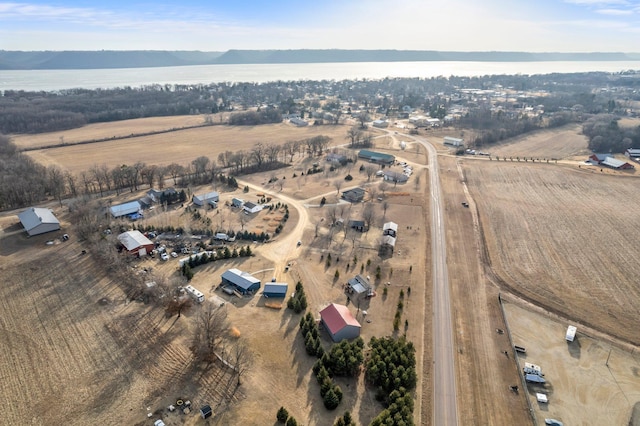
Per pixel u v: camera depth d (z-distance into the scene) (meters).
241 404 65.19
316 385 70.06
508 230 131.88
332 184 173.12
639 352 80.88
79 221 122.94
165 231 125.12
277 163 198.88
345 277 103.38
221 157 190.38
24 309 86.06
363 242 121.88
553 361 78.38
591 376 75.06
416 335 83.69
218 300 91.75
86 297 90.94
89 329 80.69
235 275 98.25
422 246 120.25
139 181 170.50
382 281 102.00
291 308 89.81
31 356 73.31
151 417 62.06
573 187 170.12
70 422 60.72
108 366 71.56
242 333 81.56
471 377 73.88
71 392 65.94
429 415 65.94
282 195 160.00
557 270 109.06
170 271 103.56
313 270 106.00
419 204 151.50
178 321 84.38
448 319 88.94
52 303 88.38
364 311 90.25
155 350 75.75
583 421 65.88
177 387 67.75
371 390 70.00
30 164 164.25
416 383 71.19
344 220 135.88
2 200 135.62
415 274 105.62
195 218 135.75
